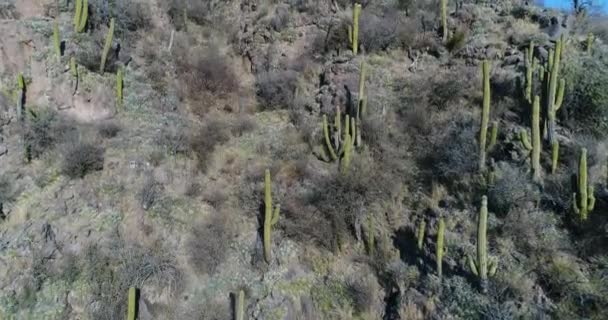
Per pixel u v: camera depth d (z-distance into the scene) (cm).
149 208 1213
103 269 1095
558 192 1037
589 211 976
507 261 995
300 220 1226
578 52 1313
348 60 1552
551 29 1456
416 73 1482
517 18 1556
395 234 1179
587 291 910
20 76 1318
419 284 1071
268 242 1164
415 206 1191
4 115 1296
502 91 1288
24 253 1095
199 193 1276
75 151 1239
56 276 1075
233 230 1215
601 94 1133
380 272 1147
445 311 1003
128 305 1029
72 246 1122
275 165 1340
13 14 1505
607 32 1499
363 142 1335
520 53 1378
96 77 1429
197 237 1184
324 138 1398
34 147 1260
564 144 1100
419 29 1608
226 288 1132
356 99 1420
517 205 1046
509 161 1127
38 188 1205
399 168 1254
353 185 1234
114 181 1243
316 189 1261
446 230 1091
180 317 1070
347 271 1166
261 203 1259
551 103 1102
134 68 1545
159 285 1100
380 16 1712
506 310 934
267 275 1162
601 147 1071
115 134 1347
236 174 1332
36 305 1041
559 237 992
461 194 1135
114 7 1627
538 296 944
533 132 1062
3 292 1048
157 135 1378
